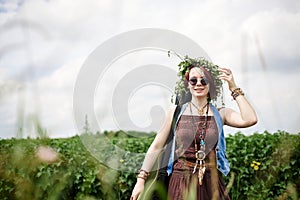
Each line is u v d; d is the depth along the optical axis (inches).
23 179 51.3
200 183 107.0
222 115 118.2
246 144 212.7
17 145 49.9
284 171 180.5
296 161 179.9
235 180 195.3
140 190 112.8
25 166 51.3
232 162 205.6
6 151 50.8
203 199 105.9
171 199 108.7
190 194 56.2
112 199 84.1
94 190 141.9
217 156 114.0
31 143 50.8
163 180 113.5
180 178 110.0
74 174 140.5
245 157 204.4
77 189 142.6
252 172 198.1
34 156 51.1
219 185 111.0
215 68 117.0
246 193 193.5
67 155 144.5
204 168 108.7
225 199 108.7
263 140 210.5
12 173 50.8
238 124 115.4
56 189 57.5
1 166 50.5
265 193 93.1
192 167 109.9
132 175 186.4
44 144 50.9
